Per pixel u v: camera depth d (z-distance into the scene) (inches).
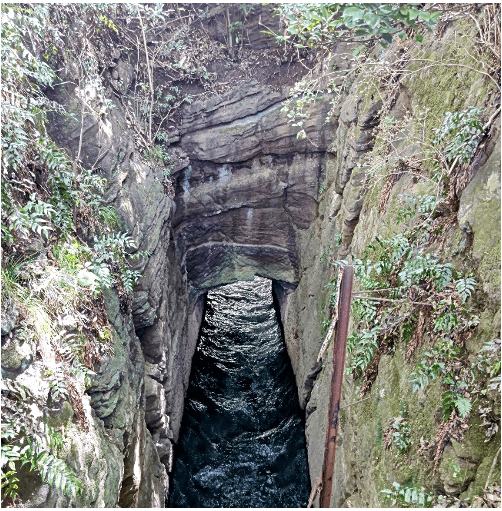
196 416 373.1
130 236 246.8
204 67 353.4
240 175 378.6
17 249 156.7
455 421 131.1
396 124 219.5
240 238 412.2
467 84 164.2
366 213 248.8
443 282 143.6
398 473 153.9
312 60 342.0
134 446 217.8
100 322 194.4
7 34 155.2
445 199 163.2
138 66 325.7
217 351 456.8
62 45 217.3
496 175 133.8
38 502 132.2
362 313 191.8
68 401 156.2
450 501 129.6
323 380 307.1
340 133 313.1
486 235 133.0
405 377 163.9
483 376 126.7
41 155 176.1
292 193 383.2
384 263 181.0
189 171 374.9
